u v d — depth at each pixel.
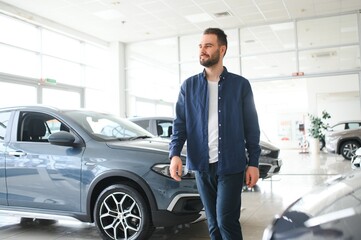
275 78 9.08
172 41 10.31
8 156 3.35
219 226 1.88
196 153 1.94
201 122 1.94
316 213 1.16
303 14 8.50
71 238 3.28
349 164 9.21
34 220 4.00
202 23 8.98
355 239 0.97
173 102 10.58
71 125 3.28
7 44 7.57
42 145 3.29
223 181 1.88
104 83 10.64
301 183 6.39
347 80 15.12
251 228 3.48
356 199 1.17
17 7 7.63
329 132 10.87
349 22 8.90
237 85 1.95
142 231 2.88
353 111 16.25
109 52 10.58
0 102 7.32
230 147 1.89
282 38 10.09
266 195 5.27
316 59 12.55
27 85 7.98
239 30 9.35
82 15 8.23
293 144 20.34
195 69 10.48
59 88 8.91
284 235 1.12
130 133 3.65
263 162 5.24
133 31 9.55
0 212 3.38
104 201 3.00
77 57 9.74
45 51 8.63
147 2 7.51
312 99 15.58
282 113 20.61
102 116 3.76
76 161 3.09
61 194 3.12
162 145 3.20
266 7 7.96
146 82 11.38
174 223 2.88
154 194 2.86
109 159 3.01
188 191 2.84
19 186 3.28
